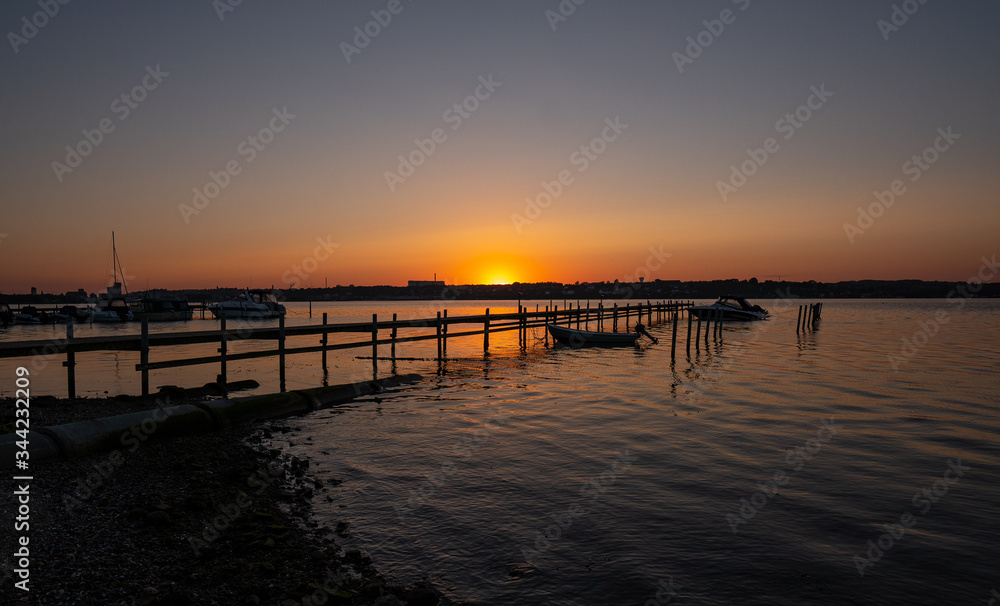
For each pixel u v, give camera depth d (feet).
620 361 85.92
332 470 31.86
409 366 79.97
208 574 18.86
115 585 17.57
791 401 52.85
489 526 24.48
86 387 59.31
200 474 29.43
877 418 45.73
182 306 213.87
